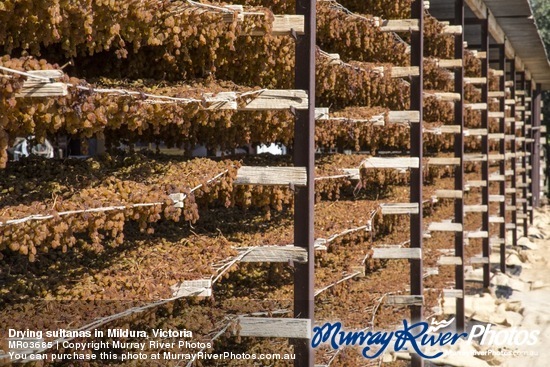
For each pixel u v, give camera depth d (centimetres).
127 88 469
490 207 1814
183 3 444
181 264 497
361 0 855
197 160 547
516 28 1669
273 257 532
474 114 1527
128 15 410
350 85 748
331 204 813
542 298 1465
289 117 557
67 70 552
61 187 467
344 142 915
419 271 867
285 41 565
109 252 523
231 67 584
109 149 629
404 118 840
